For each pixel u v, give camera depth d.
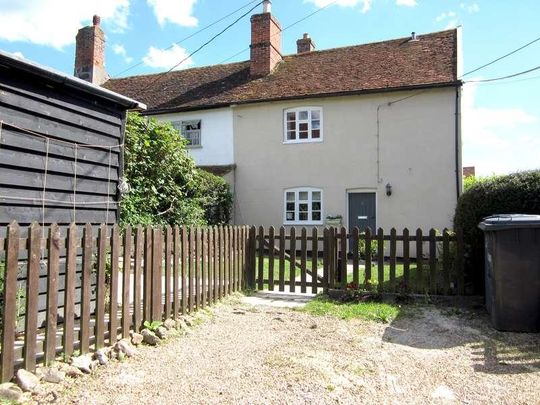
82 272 4.44
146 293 5.39
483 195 7.58
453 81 14.62
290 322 6.42
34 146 5.19
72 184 5.76
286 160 16.81
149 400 3.68
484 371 4.56
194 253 6.61
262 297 8.31
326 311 7.04
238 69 20.02
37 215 5.25
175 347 5.05
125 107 6.64
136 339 5.02
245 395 3.85
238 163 17.45
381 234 8.17
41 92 5.27
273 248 8.88
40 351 4.26
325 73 17.55
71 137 5.74
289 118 17.03
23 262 4.86
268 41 18.59
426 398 3.90
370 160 15.74
